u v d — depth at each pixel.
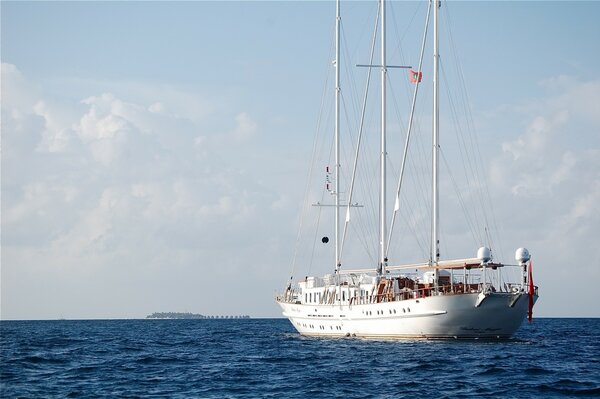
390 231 74.06
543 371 49.41
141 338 104.06
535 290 63.84
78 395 42.41
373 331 71.38
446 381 45.38
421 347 63.44
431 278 68.44
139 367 56.91
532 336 97.12
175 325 193.12
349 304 73.69
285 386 45.00
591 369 50.97
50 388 45.19
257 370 53.47
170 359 63.56
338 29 86.31
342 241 84.19
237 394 42.34
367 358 57.81
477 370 49.72
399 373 49.16
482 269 62.72
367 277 74.94
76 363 60.47
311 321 81.88
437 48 70.19
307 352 66.00
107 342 92.38
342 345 69.31
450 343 64.94
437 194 68.88
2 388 45.28
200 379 48.94
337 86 86.12
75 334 122.00
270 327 164.88
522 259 62.56
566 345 72.75
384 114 76.56
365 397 40.47
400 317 66.75
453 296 62.59
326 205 85.81
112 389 44.66
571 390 41.88
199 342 90.62
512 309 62.72
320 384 45.38
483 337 64.94
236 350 73.62
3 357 65.44
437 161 69.44
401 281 71.06
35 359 63.69
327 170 86.06
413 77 73.62
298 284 88.44
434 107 69.81
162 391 43.75
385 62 77.12
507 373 48.34
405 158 73.50
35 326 188.50
